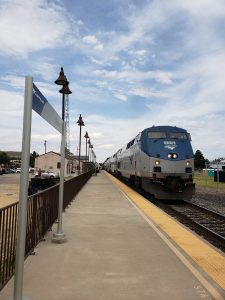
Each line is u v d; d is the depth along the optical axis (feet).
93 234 28.40
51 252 22.53
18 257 14.24
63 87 26.84
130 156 89.51
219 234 35.81
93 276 17.92
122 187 87.56
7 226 17.78
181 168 61.26
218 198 73.26
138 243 25.32
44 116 18.22
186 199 61.41
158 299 15.07
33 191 84.48
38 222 24.99
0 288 15.94
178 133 64.95
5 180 166.81
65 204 43.62
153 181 60.75
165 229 30.89
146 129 66.64
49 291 15.80
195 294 15.66
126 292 15.81
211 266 20.04
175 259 21.21
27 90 14.67
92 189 79.97
